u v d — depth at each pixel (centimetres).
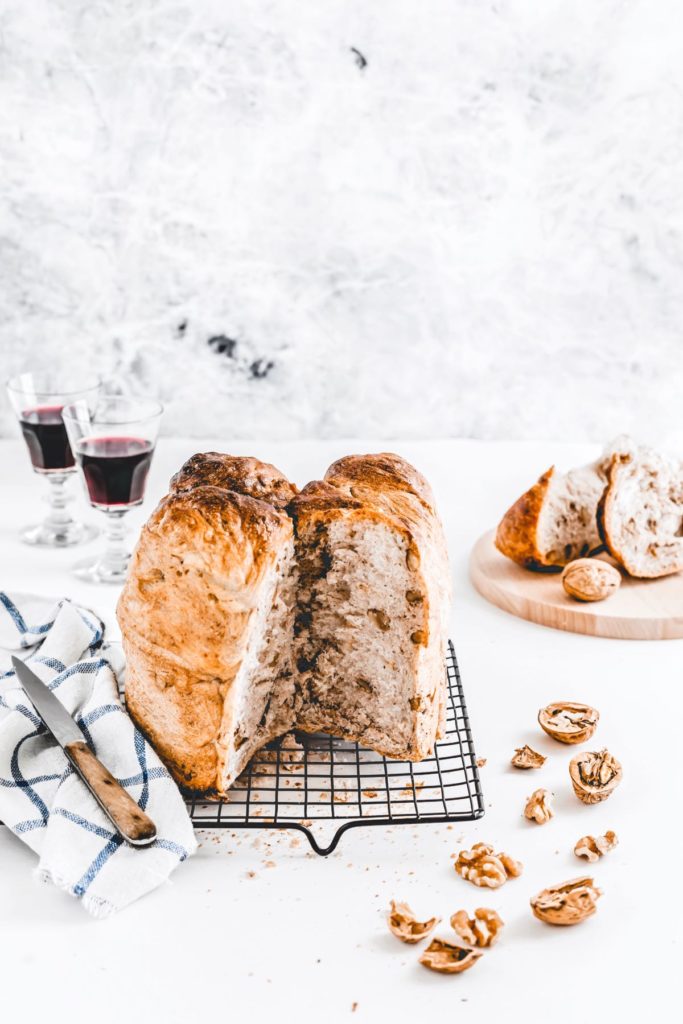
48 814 105
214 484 117
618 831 108
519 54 200
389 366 218
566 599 153
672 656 143
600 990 87
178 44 197
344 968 89
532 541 159
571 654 144
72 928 94
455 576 168
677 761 119
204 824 103
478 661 142
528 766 117
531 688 135
